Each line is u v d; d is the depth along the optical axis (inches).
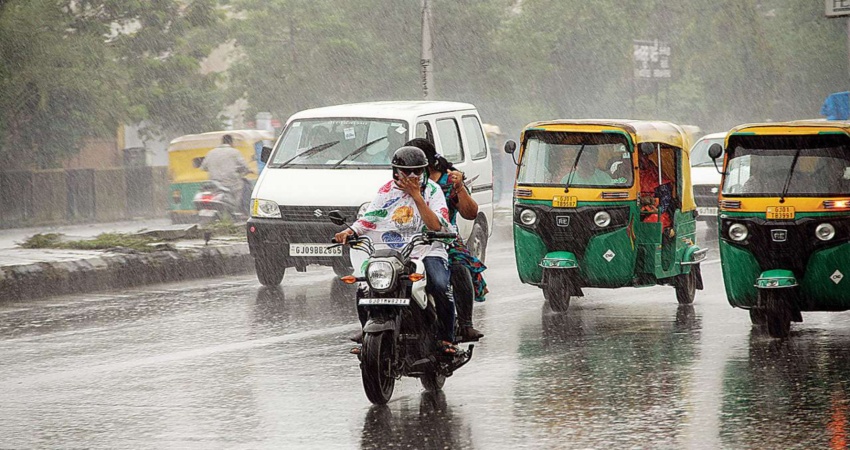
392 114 989.8
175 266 1048.8
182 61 2078.0
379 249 509.7
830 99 1676.9
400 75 2281.0
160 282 1033.5
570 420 484.7
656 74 2748.5
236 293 930.7
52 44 1870.1
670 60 3004.4
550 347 664.4
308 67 2290.8
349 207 912.3
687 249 824.3
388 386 521.7
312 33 2287.2
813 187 667.4
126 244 1118.4
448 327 522.6
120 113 1979.6
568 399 526.0
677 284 832.3
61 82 1883.6
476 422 483.8
